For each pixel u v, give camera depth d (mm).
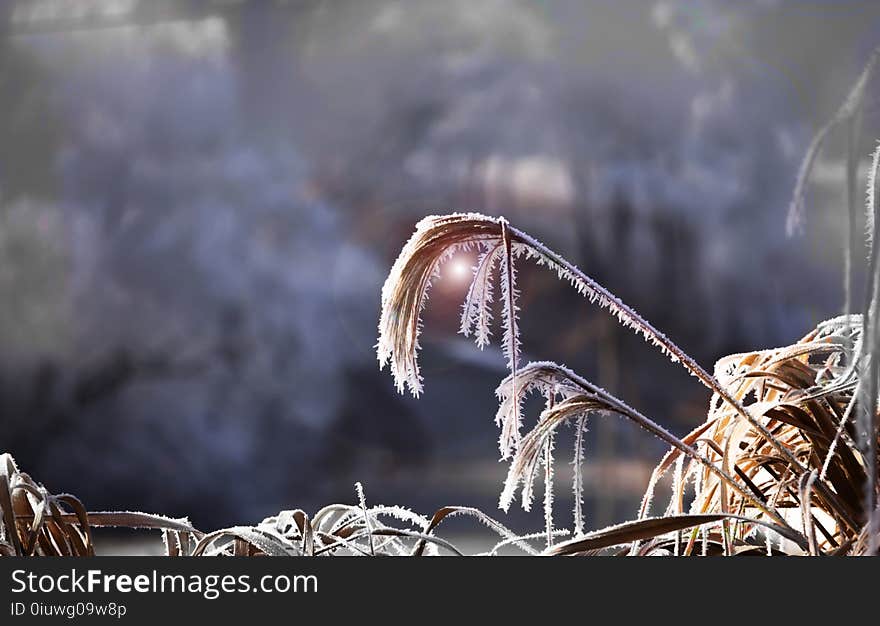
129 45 25062
